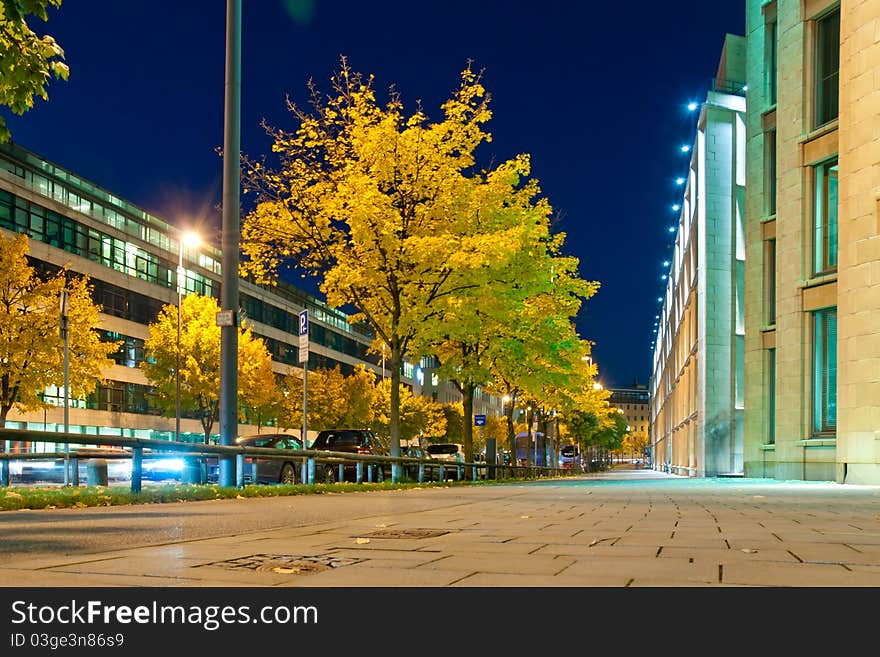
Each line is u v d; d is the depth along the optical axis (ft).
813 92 88.33
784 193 91.40
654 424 425.69
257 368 177.88
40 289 122.21
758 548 18.48
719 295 131.95
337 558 16.48
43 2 25.84
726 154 134.31
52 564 15.51
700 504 39.81
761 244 106.42
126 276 195.42
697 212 143.95
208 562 15.79
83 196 182.70
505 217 76.02
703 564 15.49
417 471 89.10
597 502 41.60
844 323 74.95
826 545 19.22
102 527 24.16
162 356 168.55
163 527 24.26
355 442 79.97
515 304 81.66
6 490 38.09
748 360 107.55
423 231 70.90
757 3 108.27
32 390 118.01
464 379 96.73
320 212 70.49
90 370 128.06
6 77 26.18
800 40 88.99
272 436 70.85
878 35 71.05
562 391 133.28
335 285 71.56
